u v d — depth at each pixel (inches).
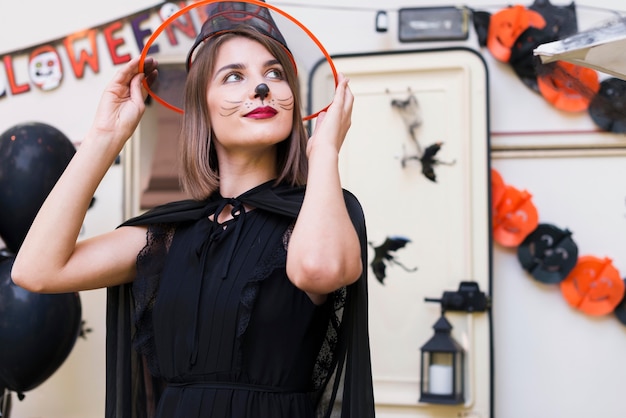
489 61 134.6
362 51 137.9
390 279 132.6
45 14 149.3
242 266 58.4
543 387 130.4
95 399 141.4
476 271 129.9
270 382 57.9
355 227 59.2
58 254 59.9
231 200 61.0
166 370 60.1
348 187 134.7
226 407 57.1
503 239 131.0
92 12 147.6
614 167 130.8
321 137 58.7
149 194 141.7
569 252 128.5
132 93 63.9
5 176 114.8
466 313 129.3
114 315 66.4
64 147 119.1
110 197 142.3
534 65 130.3
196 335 58.1
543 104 132.7
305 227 54.6
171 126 141.8
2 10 150.6
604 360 129.3
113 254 62.5
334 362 60.8
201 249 59.7
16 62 149.8
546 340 130.8
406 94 134.1
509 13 132.1
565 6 131.0
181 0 137.6
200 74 62.3
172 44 136.3
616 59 74.4
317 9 139.8
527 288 132.0
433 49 133.1
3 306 114.0
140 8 145.2
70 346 120.4
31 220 115.3
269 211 59.6
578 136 131.4
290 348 58.1
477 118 131.5
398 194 133.3
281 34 63.6
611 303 127.8
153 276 62.2
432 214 132.0
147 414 67.1
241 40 61.6
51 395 142.6
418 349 131.1
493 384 127.8
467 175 130.6
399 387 131.1
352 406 58.1
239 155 62.2
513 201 130.7
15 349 114.3
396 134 134.0
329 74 94.3
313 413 60.1
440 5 136.5
